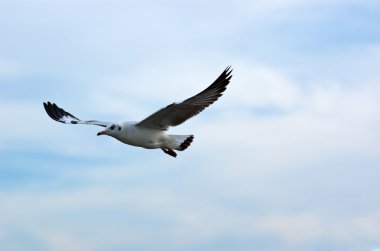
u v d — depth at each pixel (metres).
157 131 15.30
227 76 14.40
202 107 14.64
